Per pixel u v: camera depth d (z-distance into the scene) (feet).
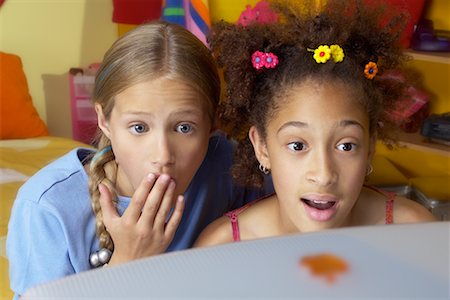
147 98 2.78
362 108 2.80
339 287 1.21
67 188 3.13
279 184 2.85
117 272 1.28
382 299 1.18
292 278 1.24
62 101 9.04
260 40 3.05
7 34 8.62
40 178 3.18
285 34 3.00
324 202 2.76
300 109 2.74
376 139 3.09
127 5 8.34
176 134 2.86
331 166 2.71
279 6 3.19
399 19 3.23
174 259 1.32
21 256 3.14
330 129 2.71
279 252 1.33
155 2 8.32
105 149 3.21
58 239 3.05
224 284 1.23
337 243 1.37
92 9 8.83
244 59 3.05
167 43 2.88
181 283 1.23
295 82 2.81
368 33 3.05
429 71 7.33
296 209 2.81
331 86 2.77
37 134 7.89
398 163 7.41
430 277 1.25
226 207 3.62
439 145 6.72
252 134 3.11
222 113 3.16
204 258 1.32
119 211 3.18
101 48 8.99
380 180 6.44
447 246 1.36
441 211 6.07
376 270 1.27
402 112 3.45
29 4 8.60
